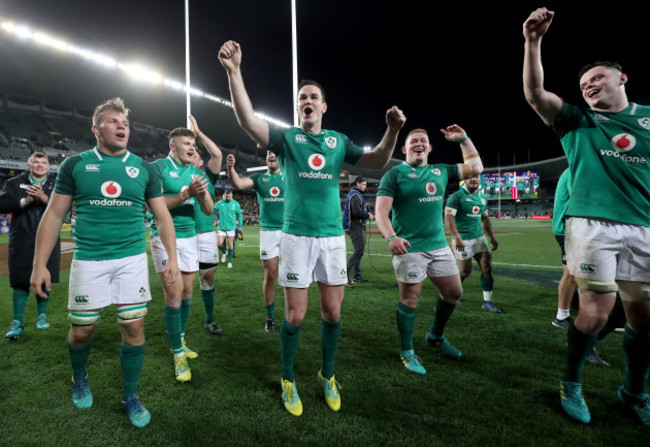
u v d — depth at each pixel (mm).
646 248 2033
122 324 2131
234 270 7688
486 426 2023
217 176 3648
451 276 2926
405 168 2930
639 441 1900
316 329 3750
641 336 2104
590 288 2084
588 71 2193
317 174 2229
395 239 2498
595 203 2098
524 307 4555
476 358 2963
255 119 2127
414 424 2043
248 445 1870
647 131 2033
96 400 2312
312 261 2234
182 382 2566
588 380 2580
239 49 2020
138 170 2191
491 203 60375
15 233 3543
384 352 3111
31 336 3529
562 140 2299
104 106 2121
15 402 2285
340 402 2279
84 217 2090
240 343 3367
